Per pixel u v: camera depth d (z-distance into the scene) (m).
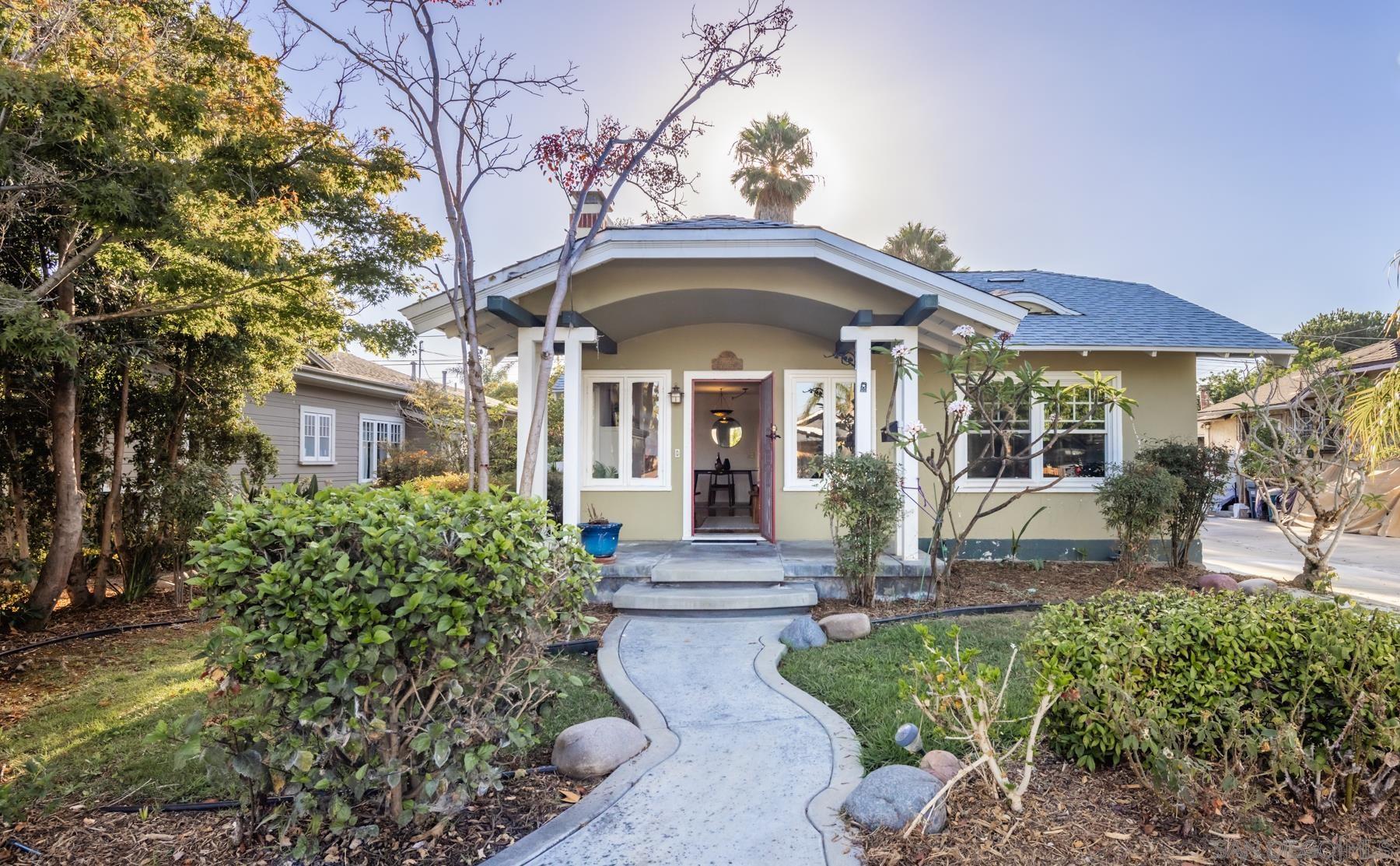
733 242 7.03
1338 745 2.86
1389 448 6.10
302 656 2.58
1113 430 9.16
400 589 2.62
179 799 3.20
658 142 6.80
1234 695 3.05
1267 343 8.69
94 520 8.24
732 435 12.42
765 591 6.75
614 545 7.61
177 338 8.13
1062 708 3.29
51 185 4.88
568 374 7.59
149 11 6.12
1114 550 9.04
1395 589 8.41
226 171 6.26
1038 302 10.28
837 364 9.62
